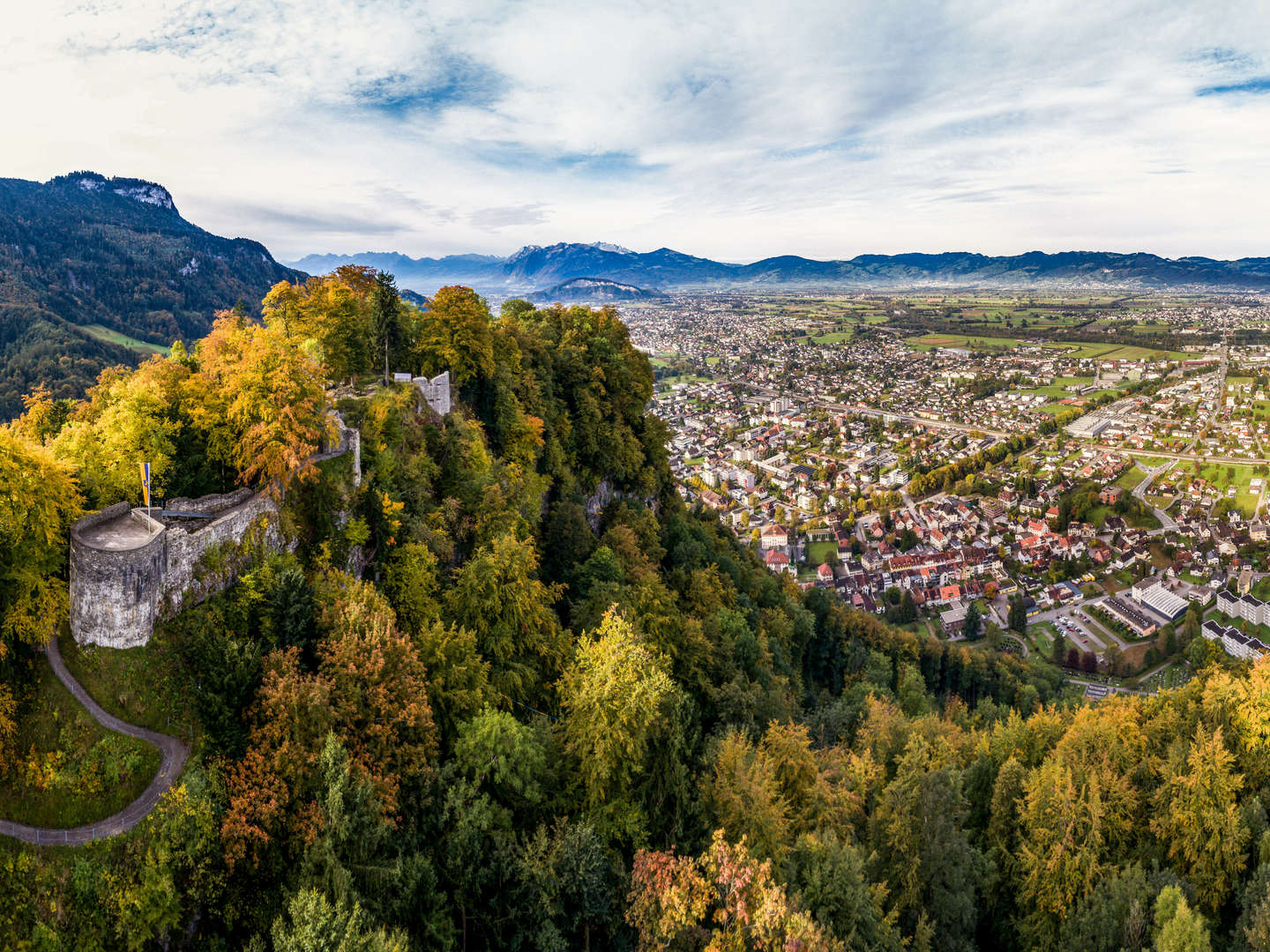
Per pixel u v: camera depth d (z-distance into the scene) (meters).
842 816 46.12
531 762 39.44
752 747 48.59
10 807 30.98
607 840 40.81
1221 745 46.75
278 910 30.47
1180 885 42.94
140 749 33.22
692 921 31.95
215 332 50.34
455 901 34.34
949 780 47.88
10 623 33.41
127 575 34.41
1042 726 59.09
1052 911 44.19
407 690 37.28
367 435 56.44
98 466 42.22
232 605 39.72
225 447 46.28
